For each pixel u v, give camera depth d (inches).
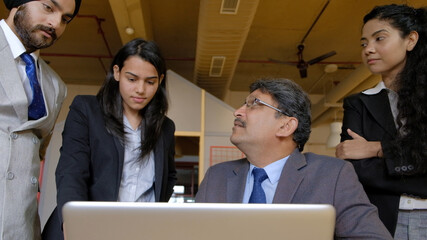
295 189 45.0
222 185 51.1
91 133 53.7
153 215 25.6
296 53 257.0
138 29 194.7
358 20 215.0
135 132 57.5
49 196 136.4
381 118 54.0
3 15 216.5
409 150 47.5
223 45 187.5
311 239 26.4
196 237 25.8
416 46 53.1
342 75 289.9
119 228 25.5
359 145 52.9
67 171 49.6
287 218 26.1
